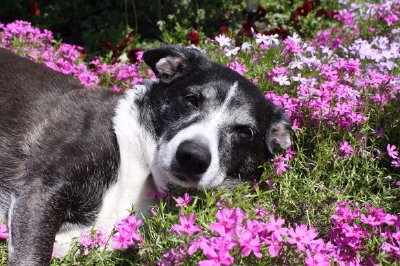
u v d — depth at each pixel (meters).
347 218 0.71
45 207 0.76
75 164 0.78
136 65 1.20
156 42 1.49
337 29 1.40
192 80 0.82
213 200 0.73
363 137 0.90
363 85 0.97
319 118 0.90
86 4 1.64
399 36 1.23
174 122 0.80
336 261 0.66
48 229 0.75
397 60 1.11
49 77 0.89
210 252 0.55
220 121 0.79
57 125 0.82
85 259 0.71
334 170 0.87
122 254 0.73
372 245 0.68
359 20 1.43
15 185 0.81
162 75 0.85
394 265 0.66
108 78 1.14
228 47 1.12
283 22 1.59
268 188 0.84
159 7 1.60
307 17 1.55
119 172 0.81
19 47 1.18
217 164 0.77
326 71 1.00
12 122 0.83
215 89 0.81
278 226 0.60
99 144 0.80
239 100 0.81
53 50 1.21
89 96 0.85
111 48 1.44
